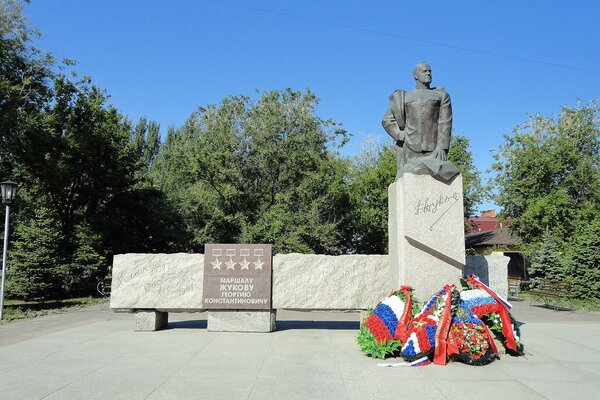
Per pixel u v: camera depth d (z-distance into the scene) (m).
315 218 25.95
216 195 27.89
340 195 27.86
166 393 5.05
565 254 22.09
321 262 9.20
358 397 4.95
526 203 29.45
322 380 5.61
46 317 12.87
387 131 8.87
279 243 24.92
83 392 5.08
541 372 6.03
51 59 20.42
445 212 7.77
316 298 9.10
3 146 19.78
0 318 12.47
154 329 9.22
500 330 7.11
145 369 6.11
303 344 7.87
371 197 32.62
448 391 5.17
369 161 41.59
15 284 19.61
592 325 10.88
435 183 7.82
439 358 6.38
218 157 26.98
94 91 25.28
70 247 23.45
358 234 32.56
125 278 9.22
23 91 19.66
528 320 12.25
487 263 9.26
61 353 7.13
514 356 6.98
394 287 8.37
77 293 22.62
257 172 29.25
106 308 15.80
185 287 9.19
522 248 29.20
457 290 7.07
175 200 29.78
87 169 25.23
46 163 21.94
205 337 8.53
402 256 7.82
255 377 5.73
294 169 27.72
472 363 6.38
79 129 24.42
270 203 28.20
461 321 6.60
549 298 18.84
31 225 20.95
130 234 28.47
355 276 9.14
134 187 30.45
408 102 8.44
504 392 5.13
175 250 29.16
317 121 29.78
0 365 6.34
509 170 30.81
